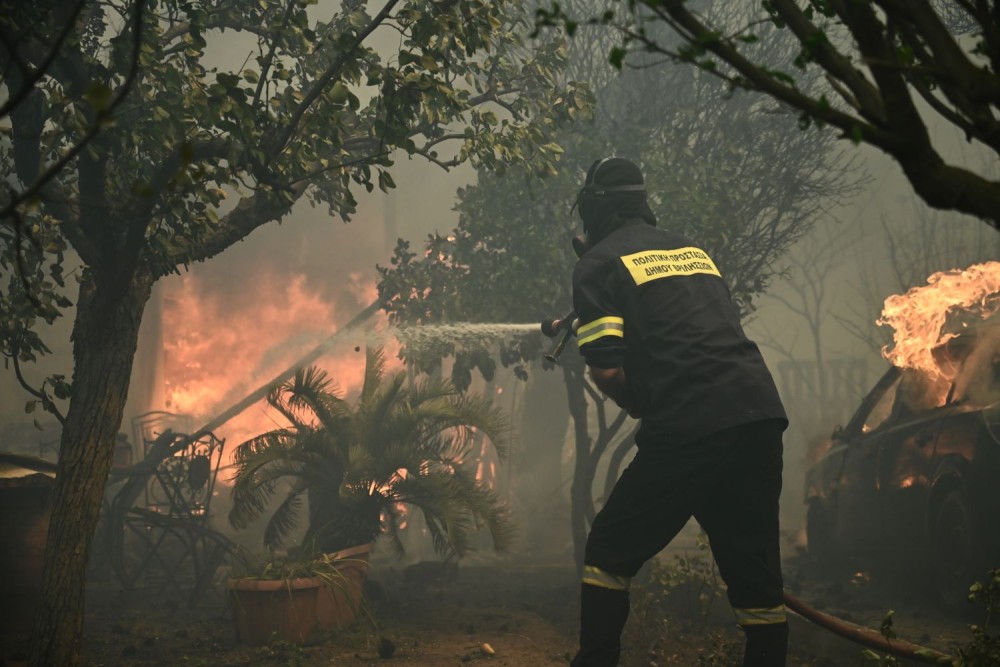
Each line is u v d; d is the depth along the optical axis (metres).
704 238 7.58
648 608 5.90
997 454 6.02
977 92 1.54
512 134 5.68
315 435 7.06
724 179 7.84
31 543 6.52
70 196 5.36
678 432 3.36
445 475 7.02
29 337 5.55
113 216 4.78
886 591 7.73
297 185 5.90
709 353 3.42
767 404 3.38
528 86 6.42
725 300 3.63
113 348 4.96
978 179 1.52
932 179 1.52
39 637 4.66
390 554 11.23
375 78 4.59
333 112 4.57
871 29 1.53
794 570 9.28
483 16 4.62
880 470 7.74
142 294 5.11
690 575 5.85
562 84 8.59
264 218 5.38
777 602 3.45
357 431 7.13
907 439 7.32
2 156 6.04
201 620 7.00
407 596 7.91
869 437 8.12
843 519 8.53
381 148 4.62
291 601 5.87
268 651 5.55
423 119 5.56
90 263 5.01
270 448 6.90
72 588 4.73
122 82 5.11
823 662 5.00
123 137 4.57
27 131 4.85
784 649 3.45
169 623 6.92
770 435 3.39
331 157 5.51
